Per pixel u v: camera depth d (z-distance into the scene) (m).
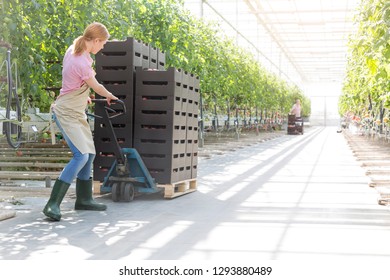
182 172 8.14
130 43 7.73
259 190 8.80
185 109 8.15
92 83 6.18
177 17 13.78
